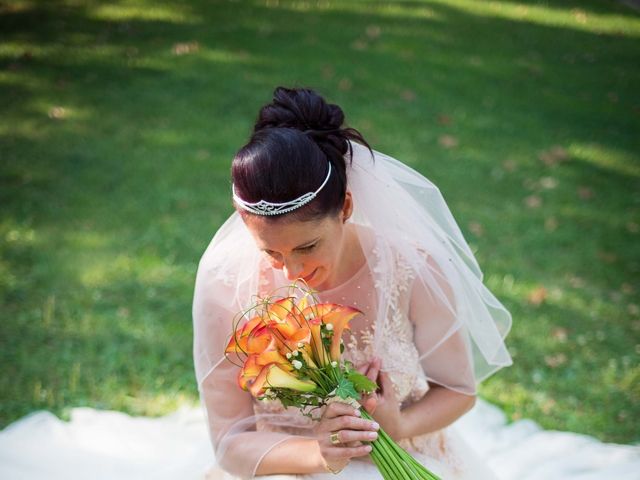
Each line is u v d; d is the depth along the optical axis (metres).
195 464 2.72
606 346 4.35
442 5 10.77
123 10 9.71
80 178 5.87
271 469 2.29
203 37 8.91
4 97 7.17
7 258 4.80
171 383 3.89
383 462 2.07
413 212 2.40
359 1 10.65
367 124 7.06
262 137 1.99
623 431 3.72
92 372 3.91
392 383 2.40
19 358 3.96
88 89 7.45
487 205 5.89
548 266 5.12
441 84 8.14
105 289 4.59
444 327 2.44
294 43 8.91
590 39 9.95
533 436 3.55
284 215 1.98
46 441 3.31
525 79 8.51
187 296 4.57
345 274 2.38
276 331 1.96
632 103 8.10
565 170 6.57
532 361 4.19
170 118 6.96
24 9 9.56
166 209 5.50
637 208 6.02
